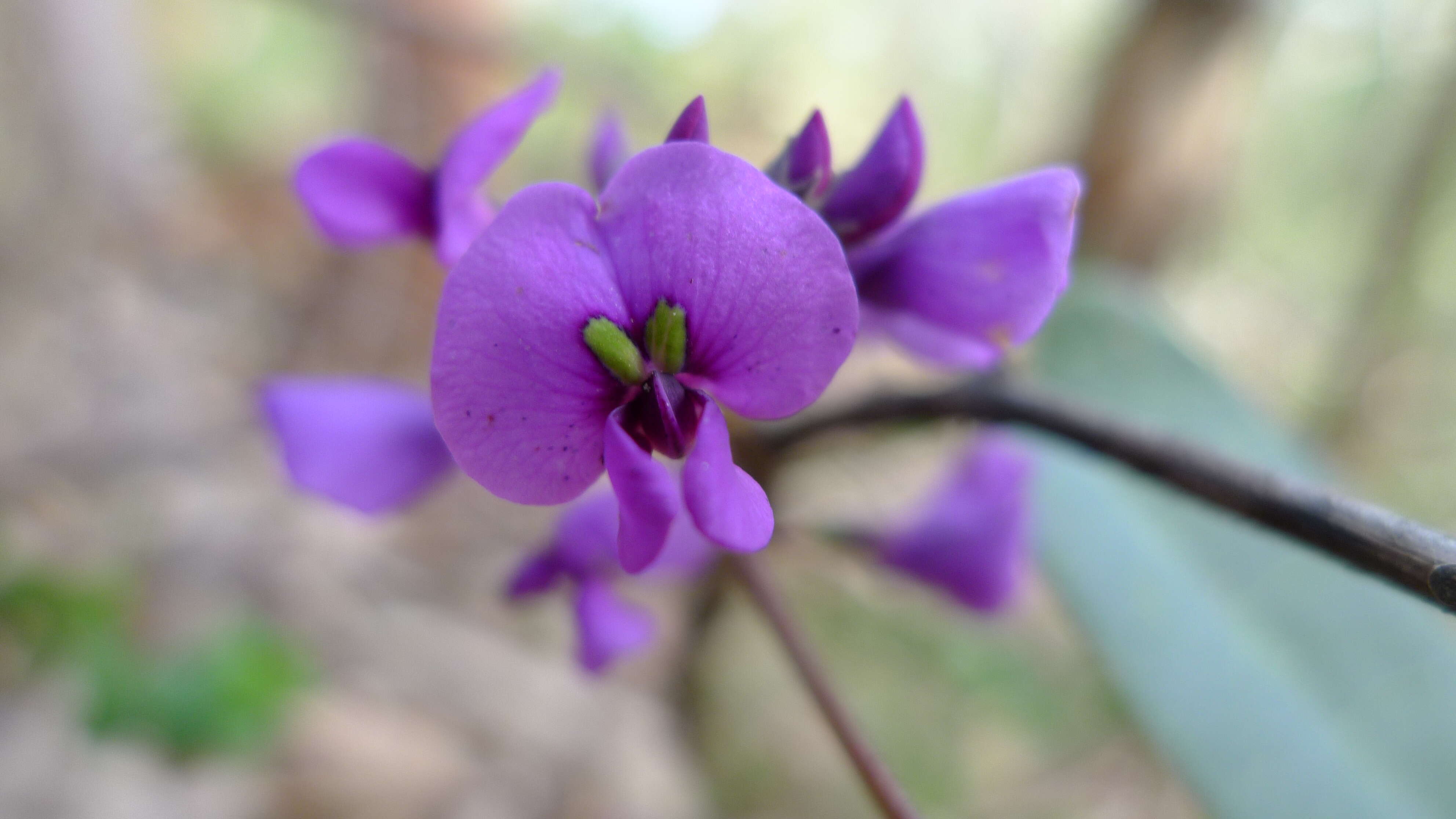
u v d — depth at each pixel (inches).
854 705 4.6
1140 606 2.4
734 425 1.9
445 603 4.9
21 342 6.4
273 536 5.0
